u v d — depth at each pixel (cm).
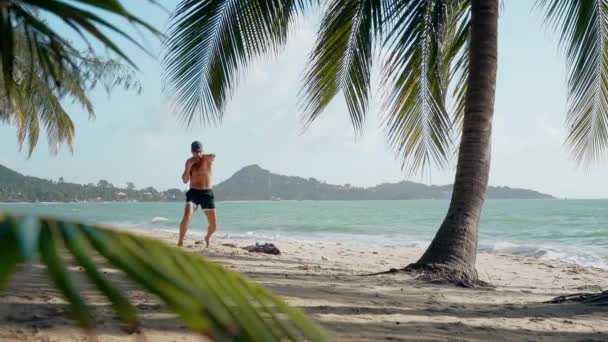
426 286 663
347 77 828
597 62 793
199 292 67
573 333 429
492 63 765
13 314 341
